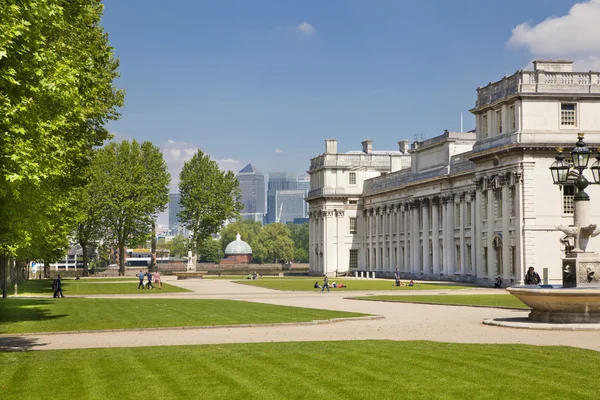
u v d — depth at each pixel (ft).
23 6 91.71
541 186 285.43
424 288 292.61
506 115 295.89
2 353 86.17
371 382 65.00
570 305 115.24
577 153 123.44
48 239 200.95
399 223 466.29
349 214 545.03
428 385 63.41
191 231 552.41
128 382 65.62
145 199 461.37
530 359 77.36
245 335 108.37
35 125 96.07
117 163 468.34
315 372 70.08
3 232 122.01
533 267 262.26
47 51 103.86
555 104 286.66
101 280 415.64
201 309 163.12
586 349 85.81
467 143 393.91
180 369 72.08
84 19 157.89
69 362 77.05
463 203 369.30
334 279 444.55
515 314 147.95
